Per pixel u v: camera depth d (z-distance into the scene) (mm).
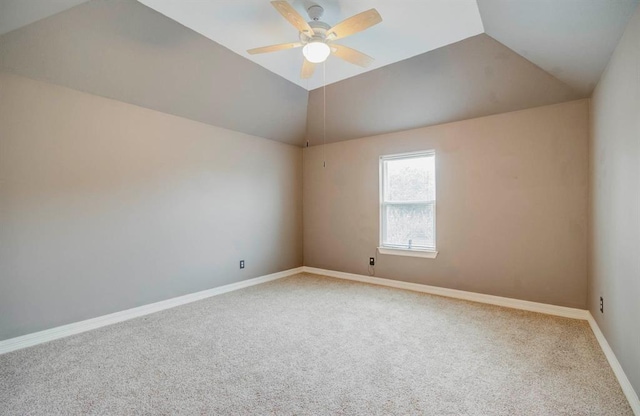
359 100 3939
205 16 2479
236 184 4219
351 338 2590
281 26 2625
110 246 2986
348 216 4742
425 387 1880
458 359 2223
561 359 2205
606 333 2281
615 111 2062
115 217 3027
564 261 3086
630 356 1747
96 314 2875
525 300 3293
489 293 3518
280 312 3236
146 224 3264
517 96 3172
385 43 2857
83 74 2684
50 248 2623
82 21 2332
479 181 3574
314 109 4395
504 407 1688
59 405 1714
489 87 3186
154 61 2865
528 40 2434
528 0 1908
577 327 2777
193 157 3709
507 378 1972
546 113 3172
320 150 5082
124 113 3096
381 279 4395
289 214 5059
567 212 3068
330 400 1755
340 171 4828
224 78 3369
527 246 3281
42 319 2562
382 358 2246
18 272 2459
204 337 2615
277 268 4832
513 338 2566
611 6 1710
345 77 3639
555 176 3129
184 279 3594
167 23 2551
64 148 2703
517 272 3340
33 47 2352
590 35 2018
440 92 3434
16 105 2455
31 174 2529
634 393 1675
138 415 1633
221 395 1804
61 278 2678
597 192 2584
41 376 2010
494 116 3473
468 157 3650
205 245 3828
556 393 1810
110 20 2404
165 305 3395
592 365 2119
